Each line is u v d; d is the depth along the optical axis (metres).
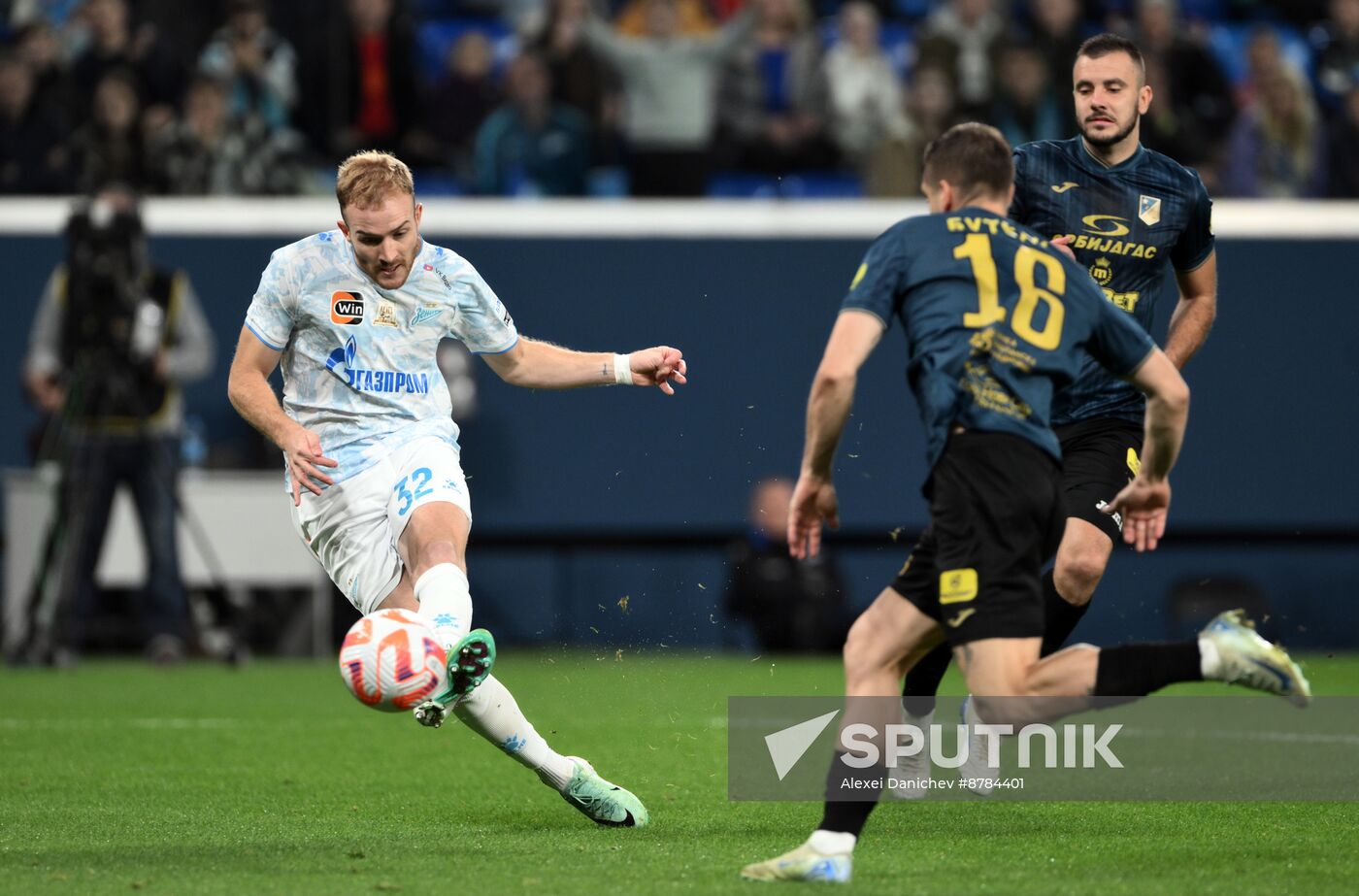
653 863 16.33
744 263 47.72
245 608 48.06
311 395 18.86
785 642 46.91
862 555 47.59
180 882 15.23
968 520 15.13
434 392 19.23
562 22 52.91
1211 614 47.28
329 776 23.50
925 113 51.94
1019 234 15.95
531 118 52.09
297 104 52.94
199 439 47.38
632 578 48.34
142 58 51.69
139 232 41.38
